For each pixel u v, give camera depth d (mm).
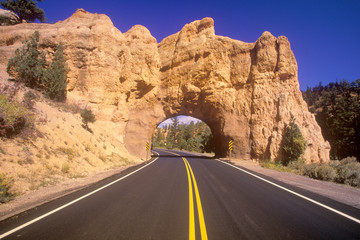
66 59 24672
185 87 30406
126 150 26125
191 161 23438
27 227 4273
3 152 9078
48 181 8891
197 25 32344
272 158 25016
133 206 5965
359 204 7270
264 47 28859
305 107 27531
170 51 32625
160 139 108438
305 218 5414
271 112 27406
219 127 30938
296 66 28828
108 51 26422
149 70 30344
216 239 3945
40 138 12172
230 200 6953
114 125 26406
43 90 20453
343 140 37562
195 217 5168
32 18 38281
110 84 26172
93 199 6621
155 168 15867
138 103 30797
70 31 25297
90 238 3842
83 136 17734
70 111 20547
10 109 10984
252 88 29078
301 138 23656
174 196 7258
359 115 37844
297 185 10656
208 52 30188
